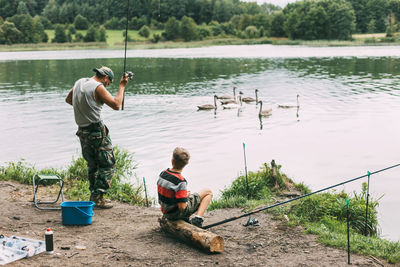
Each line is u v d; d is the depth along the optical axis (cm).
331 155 1398
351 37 13300
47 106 2530
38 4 19825
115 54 9100
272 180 945
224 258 506
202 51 9888
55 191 828
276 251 534
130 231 589
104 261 480
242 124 1984
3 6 18212
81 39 14638
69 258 482
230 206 796
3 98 2897
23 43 14162
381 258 517
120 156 1222
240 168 1266
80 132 654
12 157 1422
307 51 8650
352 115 2094
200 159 1377
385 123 1884
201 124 1994
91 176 694
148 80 3947
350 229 670
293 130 1819
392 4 15138
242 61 6072
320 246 552
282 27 15388
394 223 837
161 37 14950
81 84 635
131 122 2045
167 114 2264
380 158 1350
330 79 3641
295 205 720
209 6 19388
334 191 983
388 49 8781
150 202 941
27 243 507
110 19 17138
